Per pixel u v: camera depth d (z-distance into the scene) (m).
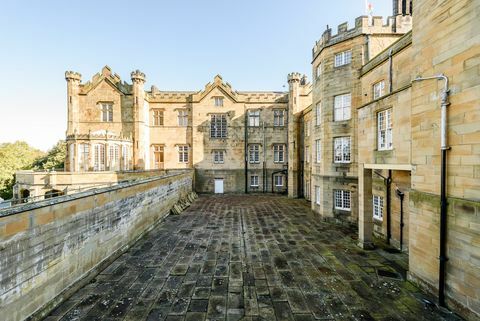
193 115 26.20
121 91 24.53
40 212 5.16
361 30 12.65
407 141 6.92
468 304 4.86
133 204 9.94
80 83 24.33
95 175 16.59
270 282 6.67
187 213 15.98
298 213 16.03
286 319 5.08
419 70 6.34
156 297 5.91
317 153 15.94
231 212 16.33
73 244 6.19
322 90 14.40
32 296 4.88
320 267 7.64
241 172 26.30
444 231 5.44
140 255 8.65
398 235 9.35
